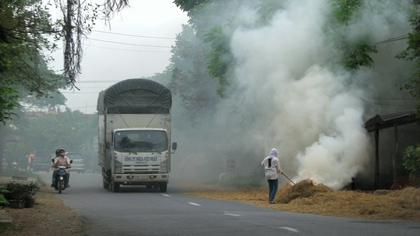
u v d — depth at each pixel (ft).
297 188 63.41
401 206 52.39
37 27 46.93
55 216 46.57
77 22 34.12
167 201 63.36
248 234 34.27
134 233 35.37
